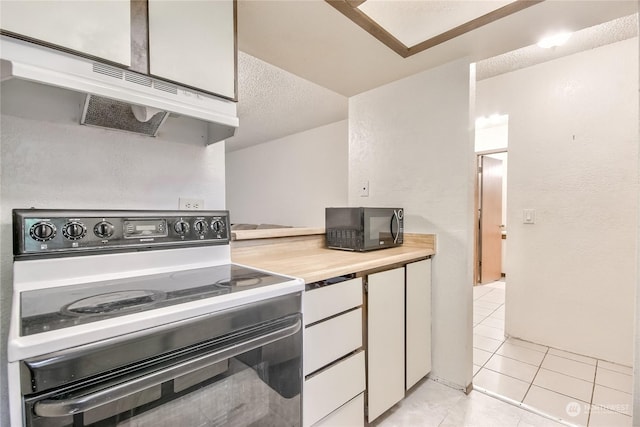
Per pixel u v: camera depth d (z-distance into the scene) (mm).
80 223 985
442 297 1934
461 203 1863
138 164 1197
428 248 1975
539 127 2477
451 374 1894
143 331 697
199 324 788
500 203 4789
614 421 1569
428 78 1996
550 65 2420
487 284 4469
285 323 1007
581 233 2301
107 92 870
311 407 1178
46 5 787
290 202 5070
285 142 5121
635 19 1854
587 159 2270
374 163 2299
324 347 1234
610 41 2127
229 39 1173
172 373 729
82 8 841
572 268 2342
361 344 1434
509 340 2590
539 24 1513
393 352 1627
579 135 2301
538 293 2498
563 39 1853
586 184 2275
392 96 2189
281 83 2863
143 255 1123
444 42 1675
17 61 746
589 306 2271
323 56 1812
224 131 1257
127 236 1081
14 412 562
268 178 5477
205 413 820
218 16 1144
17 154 955
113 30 890
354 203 2428
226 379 864
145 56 954
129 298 841
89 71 853
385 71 2020
